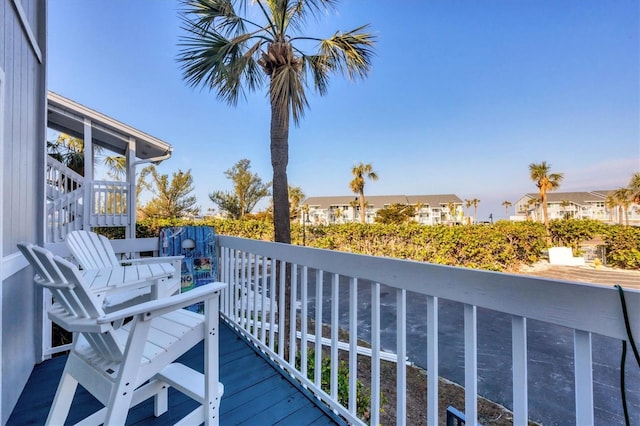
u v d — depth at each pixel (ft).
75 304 3.34
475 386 3.01
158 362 3.38
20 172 5.48
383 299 20.88
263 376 5.94
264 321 6.95
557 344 13.35
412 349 13.53
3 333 4.49
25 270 5.70
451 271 3.19
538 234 29.76
